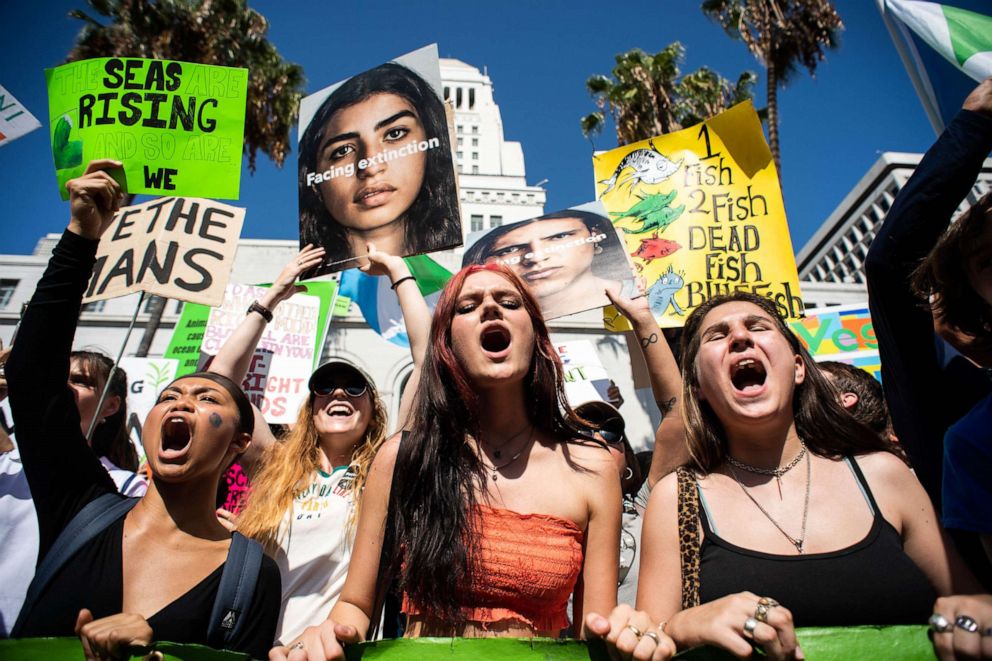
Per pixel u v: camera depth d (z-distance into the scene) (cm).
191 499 203
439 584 168
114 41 1239
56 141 362
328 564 250
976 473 149
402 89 362
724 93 1639
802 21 1417
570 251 353
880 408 266
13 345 201
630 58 1653
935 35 293
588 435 201
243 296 543
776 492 174
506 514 176
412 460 183
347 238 344
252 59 1404
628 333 376
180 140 364
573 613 184
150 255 355
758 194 388
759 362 184
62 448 197
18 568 236
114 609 174
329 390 289
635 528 375
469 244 372
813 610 148
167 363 535
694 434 192
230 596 183
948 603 130
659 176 405
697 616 139
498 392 198
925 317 179
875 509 161
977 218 164
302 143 371
